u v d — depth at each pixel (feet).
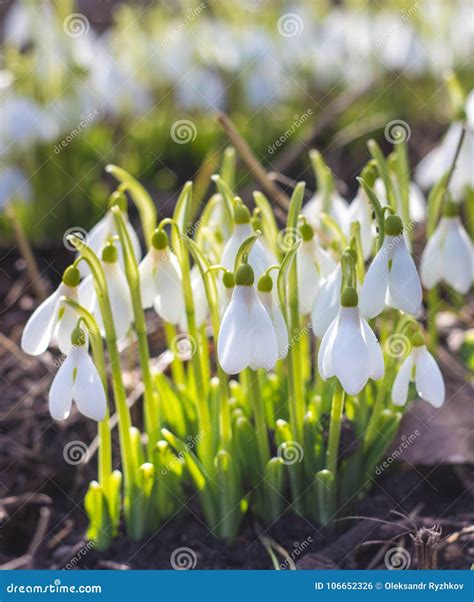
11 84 2.22
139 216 2.36
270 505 1.59
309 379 1.68
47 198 2.28
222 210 1.63
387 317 1.77
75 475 1.75
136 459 1.57
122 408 1.53
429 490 1.69
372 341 1.42
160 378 1.60
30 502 1.71
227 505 1.57
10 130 2.18
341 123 2.61
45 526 1.67
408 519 1.62
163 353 1.95
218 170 2.45
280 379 1.63
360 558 1.58
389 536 1.60
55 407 1.44
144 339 1.54
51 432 1.79
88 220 2.30
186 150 2.51
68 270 1.46
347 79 2.69
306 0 2.77
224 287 1.47
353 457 1.58
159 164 2.49
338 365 1.40
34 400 1.84
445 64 2.66
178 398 1.64
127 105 2.45
